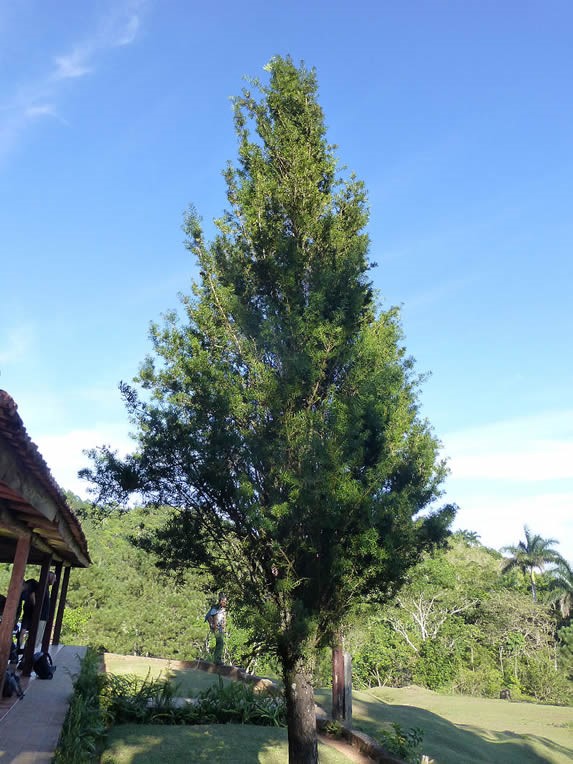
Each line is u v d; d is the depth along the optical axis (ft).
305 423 24.75
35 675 36.45
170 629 105.50
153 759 26.76
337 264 30.01
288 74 35.32
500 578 171.22
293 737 24.68
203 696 37.78
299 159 32.73
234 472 25.80
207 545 26.53
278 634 23.40
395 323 31.04
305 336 26.78
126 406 26.63
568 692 124.47
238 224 33.30
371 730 39.55
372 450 25.23
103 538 121.39
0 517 21.74
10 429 13.46
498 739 50.85
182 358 27.37
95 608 106.52
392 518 23.81
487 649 138.31
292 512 23.22
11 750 21.20
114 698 33.83
